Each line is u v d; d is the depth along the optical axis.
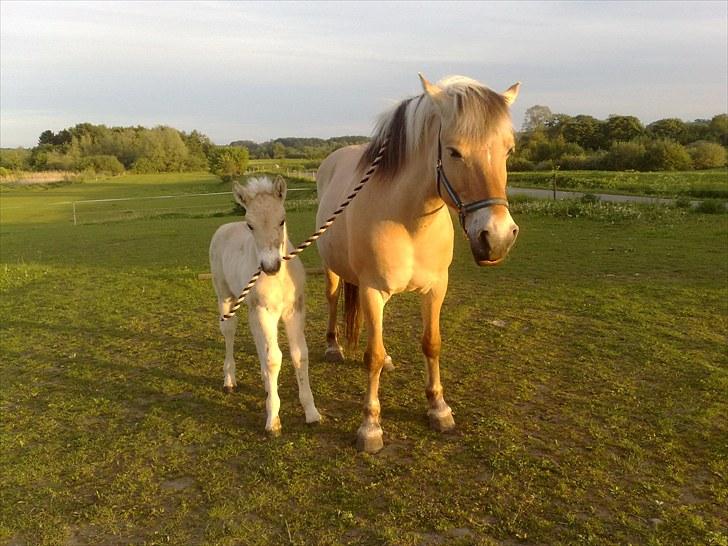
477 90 2.74
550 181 30.39
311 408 4.01
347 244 3.91
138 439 3.85
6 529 2.92
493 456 3.43
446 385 4.55
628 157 43.75
